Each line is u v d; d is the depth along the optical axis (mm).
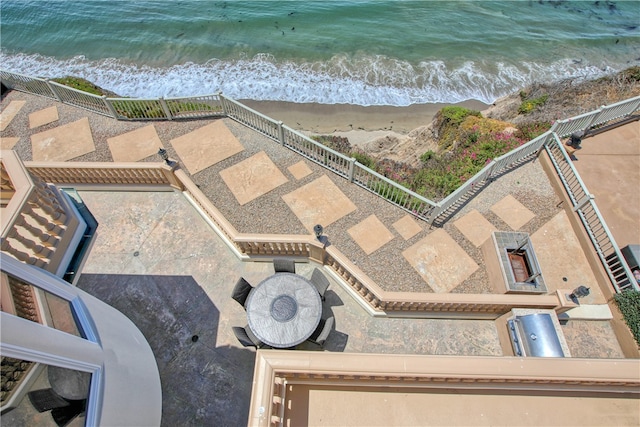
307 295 7523
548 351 6918
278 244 8523
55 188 7371
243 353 7648
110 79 22781
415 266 9133
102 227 9703
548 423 6406
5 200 7129
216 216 8891
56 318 4551
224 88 21812
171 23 27500
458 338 7984
